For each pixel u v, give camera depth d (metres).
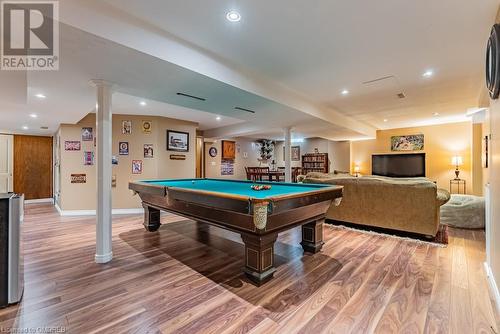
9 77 2.27
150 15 2.00
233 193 2.49
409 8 1.93
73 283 2.20
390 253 2.94
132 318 1.70
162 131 5.88
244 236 2.33
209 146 8.62
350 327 1.60
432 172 7.10
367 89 3.92
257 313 1.76
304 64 2.97
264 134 8.05
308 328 1.60
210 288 2.13
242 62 2.91
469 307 1.82
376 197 3.82
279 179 9.20
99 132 2.68
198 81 2.71
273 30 2.23
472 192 5.98
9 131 6.39
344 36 2.35
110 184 2.76
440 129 6.99
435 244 3.24
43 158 7.15
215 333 1.55
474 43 2.47
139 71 2.44
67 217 5.00
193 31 2.24
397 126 7.48
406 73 3.26
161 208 3.56
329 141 9.15
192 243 3.37
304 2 1.85
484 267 2.50
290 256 2.86
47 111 4.03
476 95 4.24
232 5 1.88
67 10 1.67
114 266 2.58
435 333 1.54
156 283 2.21
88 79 2.63
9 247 1.84
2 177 6.50
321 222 3.04
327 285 2.17
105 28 1.84
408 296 1.97
